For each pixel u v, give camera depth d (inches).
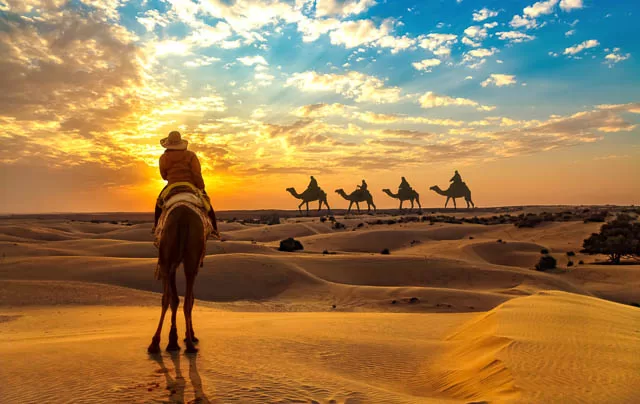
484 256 3073.3
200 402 241.4
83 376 285.1
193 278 352.2
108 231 4768.7
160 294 1403.8
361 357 394.3
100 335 514.3
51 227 4562.0
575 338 373.4
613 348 337.1
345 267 2294.5
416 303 1600.6
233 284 1840.6
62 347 378.0
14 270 1802.4
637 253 2765.7
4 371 294.7
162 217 370.3
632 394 236.7
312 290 1840.6
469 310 1523.1
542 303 593.6
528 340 364.2
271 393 258.1
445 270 2256.4
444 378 331.0
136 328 611.5
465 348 412.8
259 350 385.7
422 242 3759.8
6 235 3572.8
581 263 2733.8
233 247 2723.9
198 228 356.8
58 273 1788.9
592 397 233.0
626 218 3159.5
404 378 343.6
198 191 395.5
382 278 2198.6
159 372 296.4
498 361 310.2
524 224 4370.1
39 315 925.2
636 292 2009.1
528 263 2876.5
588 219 4212.6
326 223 5285.4
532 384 256.7
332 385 281.1
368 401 254.5
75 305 1157.1
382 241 3838.6
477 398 265.0
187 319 356.8
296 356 374.9
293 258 2390.5
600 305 613.9
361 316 828.6
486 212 7426.2
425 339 524.7
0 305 1122.0
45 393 253.4
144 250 2746.1
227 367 313.9
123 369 303.0
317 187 7155.5
